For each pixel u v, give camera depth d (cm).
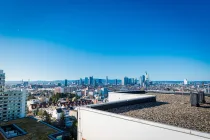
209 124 945
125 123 949
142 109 1404
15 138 5994
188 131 711
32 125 7625
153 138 822
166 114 1206
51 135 6397
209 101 1766
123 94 2145
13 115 10656
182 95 2317
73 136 8225
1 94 10162
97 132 1111
